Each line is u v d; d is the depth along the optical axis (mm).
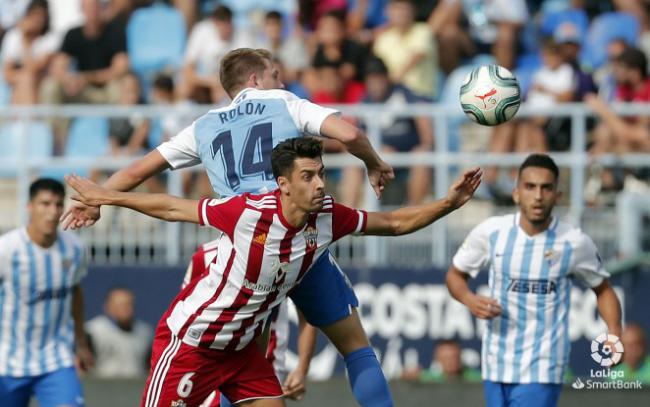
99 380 38312
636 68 43219
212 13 46188
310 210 21781
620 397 36656
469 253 28516
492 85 23906
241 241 22438
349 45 44531
